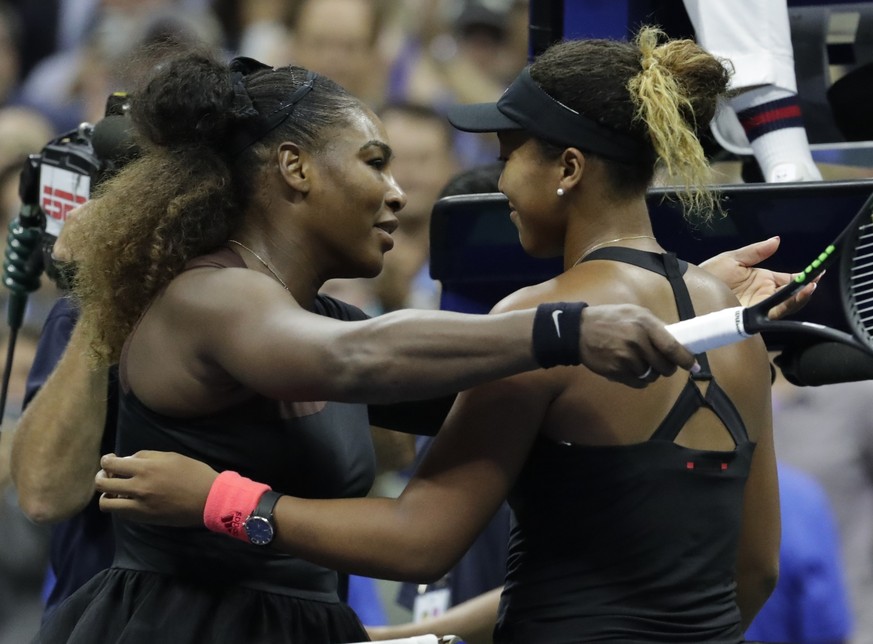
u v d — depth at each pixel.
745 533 8.38
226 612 7.89
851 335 6.78
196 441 7.91
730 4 9.90
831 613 12.66
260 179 8.07
